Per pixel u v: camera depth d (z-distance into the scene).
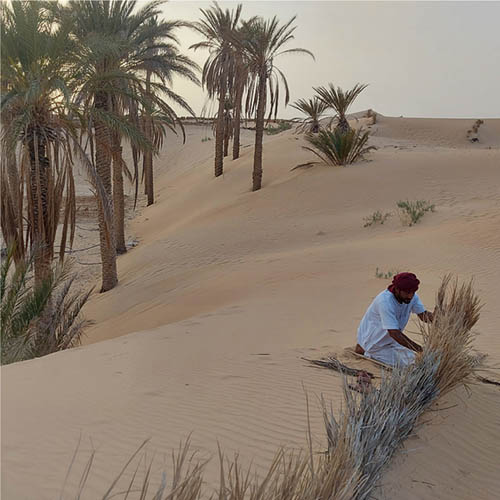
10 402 5.25
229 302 12.51
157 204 36.84
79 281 20.94
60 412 4.94
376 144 44.03
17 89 13.16
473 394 5.17
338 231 19.77
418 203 20.58
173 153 56.91
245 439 4.25
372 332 5.89
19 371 6.51
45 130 13.35
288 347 7.15
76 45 13.43
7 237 13.42
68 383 5.86
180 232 24.23
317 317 9.25
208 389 5.41
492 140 52.84
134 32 19.36
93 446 4.23
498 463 4.09
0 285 10.12
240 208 25.78
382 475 3.66
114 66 16.73
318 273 13.55
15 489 3.65
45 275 13.36
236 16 33.41
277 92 29.11
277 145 39.19
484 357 6.22
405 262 13.39
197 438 4.30
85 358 7.10
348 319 8.84
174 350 7.35
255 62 28.25
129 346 7.77
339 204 23.36
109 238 18.45
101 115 14.40
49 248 13.63
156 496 2.52
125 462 3.96
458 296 6.18
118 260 23.05
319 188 25.44
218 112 35.41
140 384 5.71
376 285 11.44
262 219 23.27
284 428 4.41
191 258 19.70
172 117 20.78
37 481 3.74
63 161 13.90
